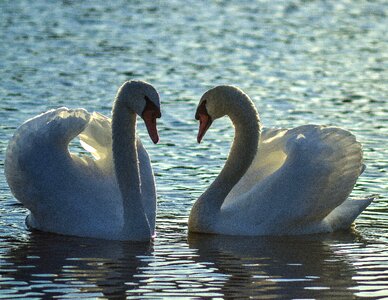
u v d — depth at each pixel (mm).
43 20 40094
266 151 17609
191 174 20344
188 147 22438
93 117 17250
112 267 14836
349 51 35812
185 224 17469
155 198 16953
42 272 14531
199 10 44188
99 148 17266
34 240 16281
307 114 26094
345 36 38812
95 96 27266
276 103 27297
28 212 18000
